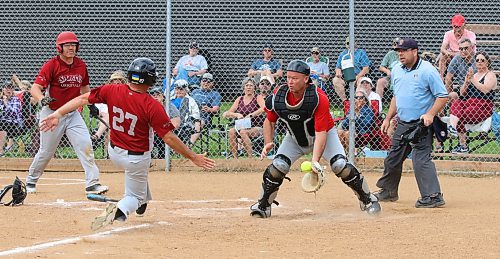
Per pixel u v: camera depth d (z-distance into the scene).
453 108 33.72
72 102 20.08
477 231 19.31
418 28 42.78
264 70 36.19
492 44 40.47
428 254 16.42
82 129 26.55
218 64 43.06
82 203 24.83
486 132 33.53
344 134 33.94
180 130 35.09
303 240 18.14
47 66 25.78
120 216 19.69
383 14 42.50
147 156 19.77
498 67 40.72
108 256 15.95
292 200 26.25
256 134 34.75
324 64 37.50
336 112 36.28
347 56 33.19
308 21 44.00
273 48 42.84
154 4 42.62
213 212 23.39
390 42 42.50
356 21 42.31
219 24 44.25
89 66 45.44
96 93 19.69
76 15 45.16
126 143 19.58
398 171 25.34
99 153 37.81
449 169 33.50
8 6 43.72
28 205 24.17
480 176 33.03
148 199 20.83
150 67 19.00
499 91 35.31
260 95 34.84
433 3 42.75
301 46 43.84
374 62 42.28
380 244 17.61
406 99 24.48
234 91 42.72
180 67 38.19
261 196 22.14
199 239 18.27
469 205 24.92
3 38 43.84
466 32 34.91
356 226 20.31
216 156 36.00
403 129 24.75
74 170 35.41
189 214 22.88
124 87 19.31
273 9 42.19
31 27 44.06
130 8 44.16
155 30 45.03
